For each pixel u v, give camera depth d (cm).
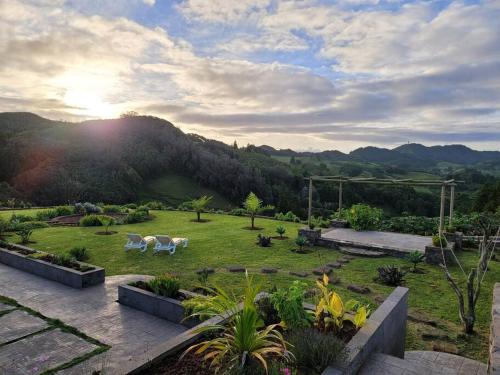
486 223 689
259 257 977
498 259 1002
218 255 994
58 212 1838
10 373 404
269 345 331
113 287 722
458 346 494
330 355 320
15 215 1634
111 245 1116
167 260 937
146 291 610
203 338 368
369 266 909
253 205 1495
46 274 782
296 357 316
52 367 418
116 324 548
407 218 1490
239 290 692
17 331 516
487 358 461
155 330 530
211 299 389
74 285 721
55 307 614
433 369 422
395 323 450
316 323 402
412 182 1063
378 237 1225
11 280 765
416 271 866
